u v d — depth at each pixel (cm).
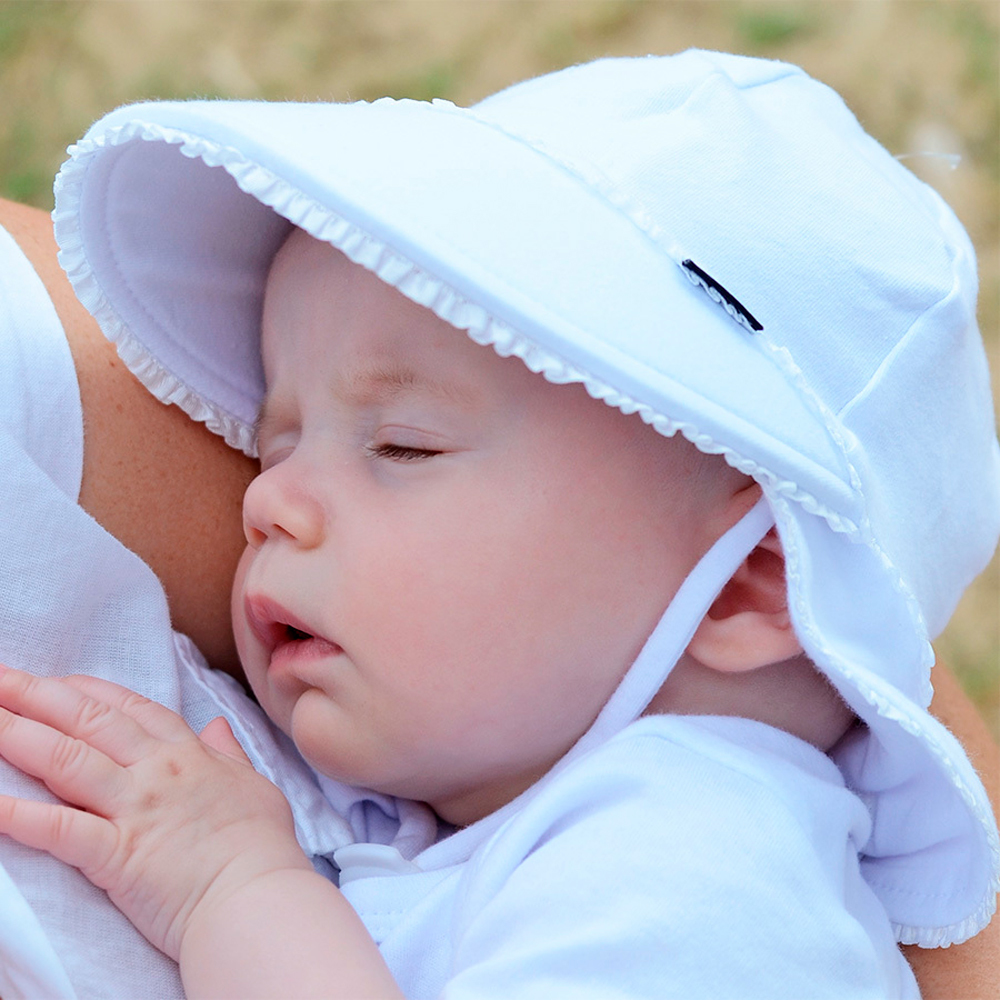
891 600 114
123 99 324
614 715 120
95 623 119
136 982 99
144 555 136
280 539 123
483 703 119
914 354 119
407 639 117
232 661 146
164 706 117
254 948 101
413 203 102
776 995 102
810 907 106
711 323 108
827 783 120
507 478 117
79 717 107
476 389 117
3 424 113
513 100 126
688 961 101
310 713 122
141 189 129
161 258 135
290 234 138
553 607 117
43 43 334
